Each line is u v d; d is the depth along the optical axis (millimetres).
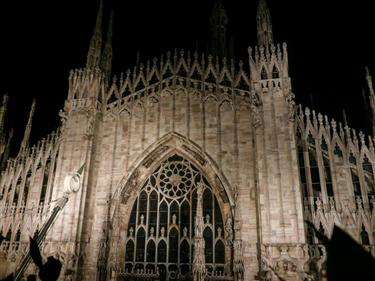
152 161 32719
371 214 25609
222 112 31969
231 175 29719
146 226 30969
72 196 29688
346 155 27922
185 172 32031
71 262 27453
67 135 32531
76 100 33938
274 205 25906
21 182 33969
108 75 36719
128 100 34750
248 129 30781
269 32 32281
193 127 32094
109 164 32625
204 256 27734
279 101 28984
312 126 29656
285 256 24281
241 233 27438
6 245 31656
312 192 27438
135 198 32281
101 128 34188
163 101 33781
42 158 34375
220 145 30859
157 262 29656
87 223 30078
